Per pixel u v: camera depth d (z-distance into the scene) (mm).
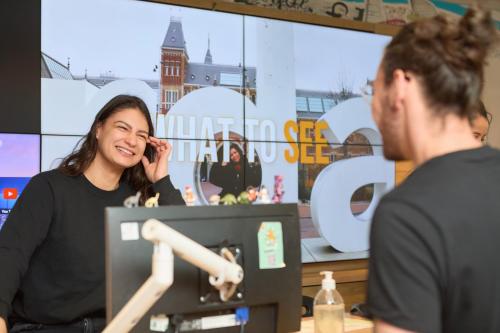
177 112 2988
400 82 830
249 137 3191
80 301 1697
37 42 2639
